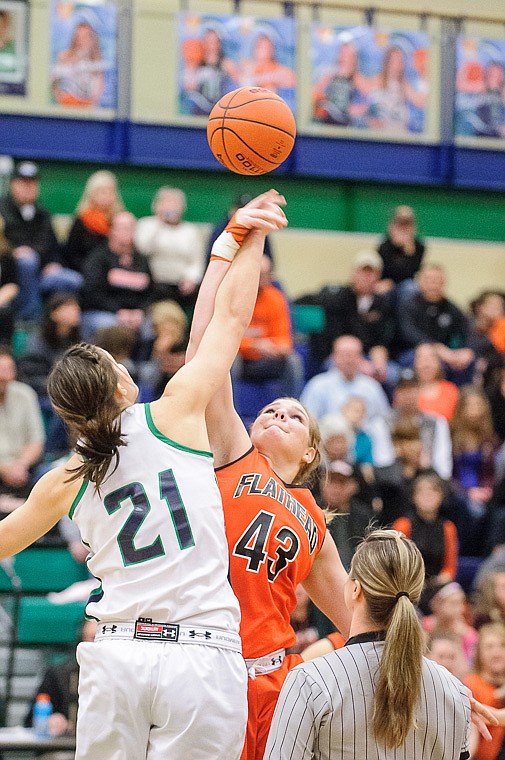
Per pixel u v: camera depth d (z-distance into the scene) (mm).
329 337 16969
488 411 15297
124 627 4547
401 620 4672
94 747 4496
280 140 5473
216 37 18844
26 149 18453
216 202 19938
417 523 12781
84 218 16750
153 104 18891
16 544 4836
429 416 14852
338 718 4645
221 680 4504
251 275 5074
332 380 15289
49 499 4793
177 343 14258
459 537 14195
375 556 4840
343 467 11875
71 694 10469
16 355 15570
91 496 4684
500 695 9961
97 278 15883
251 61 18969
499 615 11555
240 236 5242
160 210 17141
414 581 4797
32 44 18266
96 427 4605
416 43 19625
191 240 17141
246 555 5352
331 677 4711
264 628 5363
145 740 4477
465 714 4867
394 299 17422
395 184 20750
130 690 4445
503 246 21281
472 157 20094
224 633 4566
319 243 20391
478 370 16938
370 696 4676
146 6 19656
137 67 18766
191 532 4605
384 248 17969
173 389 4793
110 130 18797
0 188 17891
